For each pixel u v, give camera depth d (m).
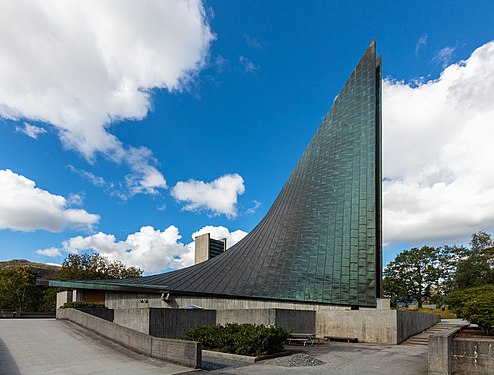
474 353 8.48
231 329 12.54
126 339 12.03
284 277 23.08
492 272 38.28
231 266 26.14
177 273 27.80
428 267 41.53
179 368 9.10
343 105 27.09
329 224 23.86
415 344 15.09
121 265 54.00
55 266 116.12
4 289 43.19
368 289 20.72
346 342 15.63
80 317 17.95
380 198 22.95
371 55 26.44
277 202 30.80
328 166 26.17
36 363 9.59
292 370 9.32
